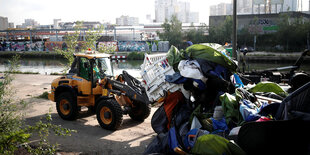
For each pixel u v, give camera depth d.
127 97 7.92
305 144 3.48
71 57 12.99
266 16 46.09
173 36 49.81
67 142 6.43
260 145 3.75
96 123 8.04
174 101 6.20
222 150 3.96
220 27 47.12
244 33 44.47
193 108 5.87
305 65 21.47
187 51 6.06
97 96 8.16
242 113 4.72
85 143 6.38
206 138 4.12
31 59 41.66
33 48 53.44
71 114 8.13
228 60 5.80
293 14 44.44
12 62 5.08
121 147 6.14
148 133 7.12
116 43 47.12
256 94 6.25
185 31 50.44
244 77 9.38
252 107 4.88
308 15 44.97
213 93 5.75
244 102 4.99
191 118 5.38
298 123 3.56
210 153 4.00
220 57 5.80
